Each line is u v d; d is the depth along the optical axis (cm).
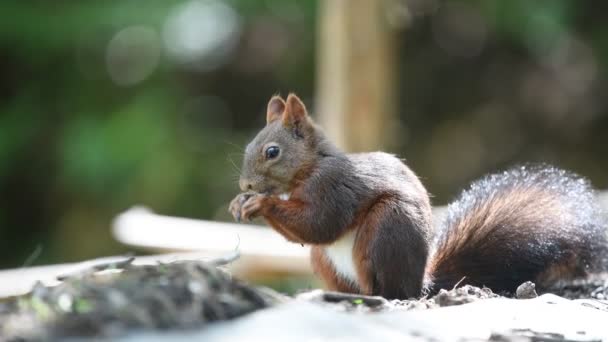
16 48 1759
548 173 715
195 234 1102
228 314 390
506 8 1698
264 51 1928
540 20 1681
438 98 1948
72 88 1805
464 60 1944
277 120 709
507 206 676
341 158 653
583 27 1819
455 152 1916
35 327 367
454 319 455
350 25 1265
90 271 432
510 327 447
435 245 666
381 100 1298
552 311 490
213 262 461
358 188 636
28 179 1820
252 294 406
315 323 379
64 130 1727
